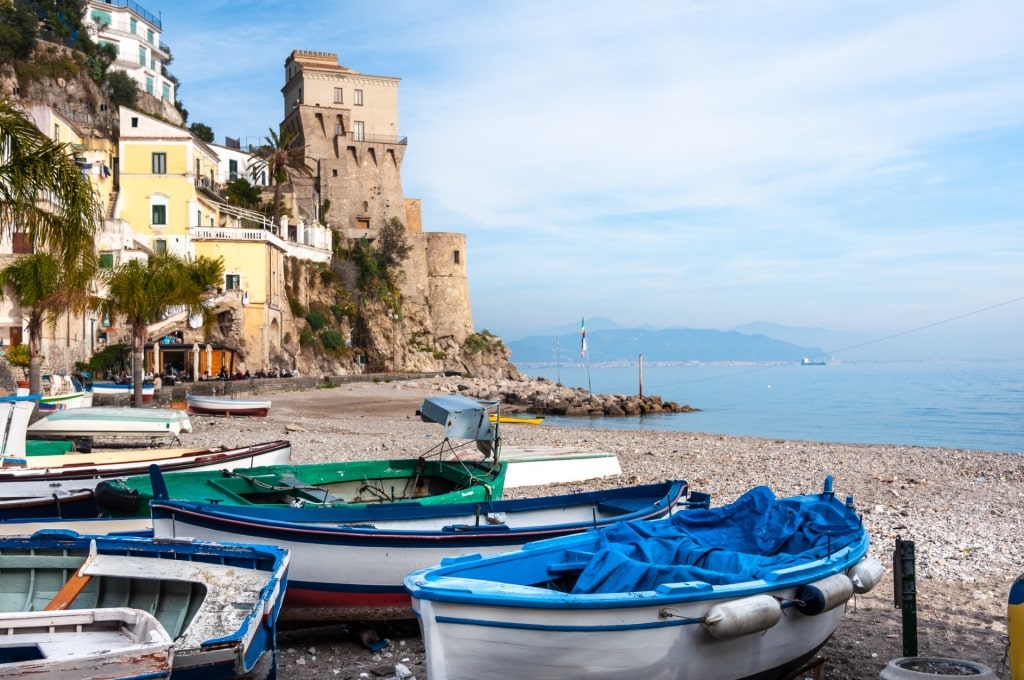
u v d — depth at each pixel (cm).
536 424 5116
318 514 1109
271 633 821
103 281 3959
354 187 10881
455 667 734
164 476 1351
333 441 3228
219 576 880
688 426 5819
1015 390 11775
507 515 1221
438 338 11400
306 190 10362
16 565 934
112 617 763
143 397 4416
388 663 1013
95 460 1836
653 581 819
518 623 722
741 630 751
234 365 6594
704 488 2252
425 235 11681
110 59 8688
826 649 1046
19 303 3319
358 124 11031
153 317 4003
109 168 6819
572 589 886
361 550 1046
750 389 13700
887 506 1983
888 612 1201
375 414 5144
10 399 2017
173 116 9444
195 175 6950
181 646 697
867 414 7200
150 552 937
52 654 720
